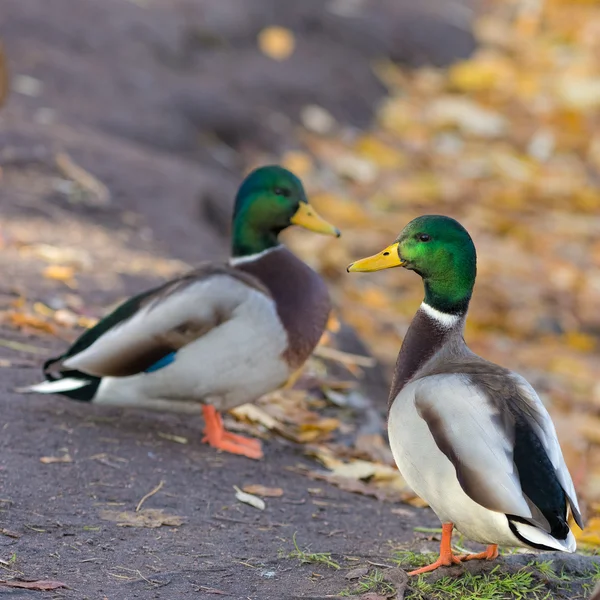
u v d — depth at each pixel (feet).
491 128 76.23
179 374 26.32
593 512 30.19
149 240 43.47
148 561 20.70
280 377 27.12
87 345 26.78
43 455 25.04
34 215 42.29
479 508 17.95
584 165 73.61
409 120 75.72
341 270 55.36
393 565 21.16
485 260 58.85
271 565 21.04
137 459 25.88
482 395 18.49
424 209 64.64
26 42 62.64
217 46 74.59
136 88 62.69
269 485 26.08
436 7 91.25
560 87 84.79
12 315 32.40
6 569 19.57
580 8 100.07
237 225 27.73
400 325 51.08
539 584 19.98
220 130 64.59
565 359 50.14
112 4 71.31
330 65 77.46
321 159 67.41
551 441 18.17
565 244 62.34
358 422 32.48
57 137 50.37
